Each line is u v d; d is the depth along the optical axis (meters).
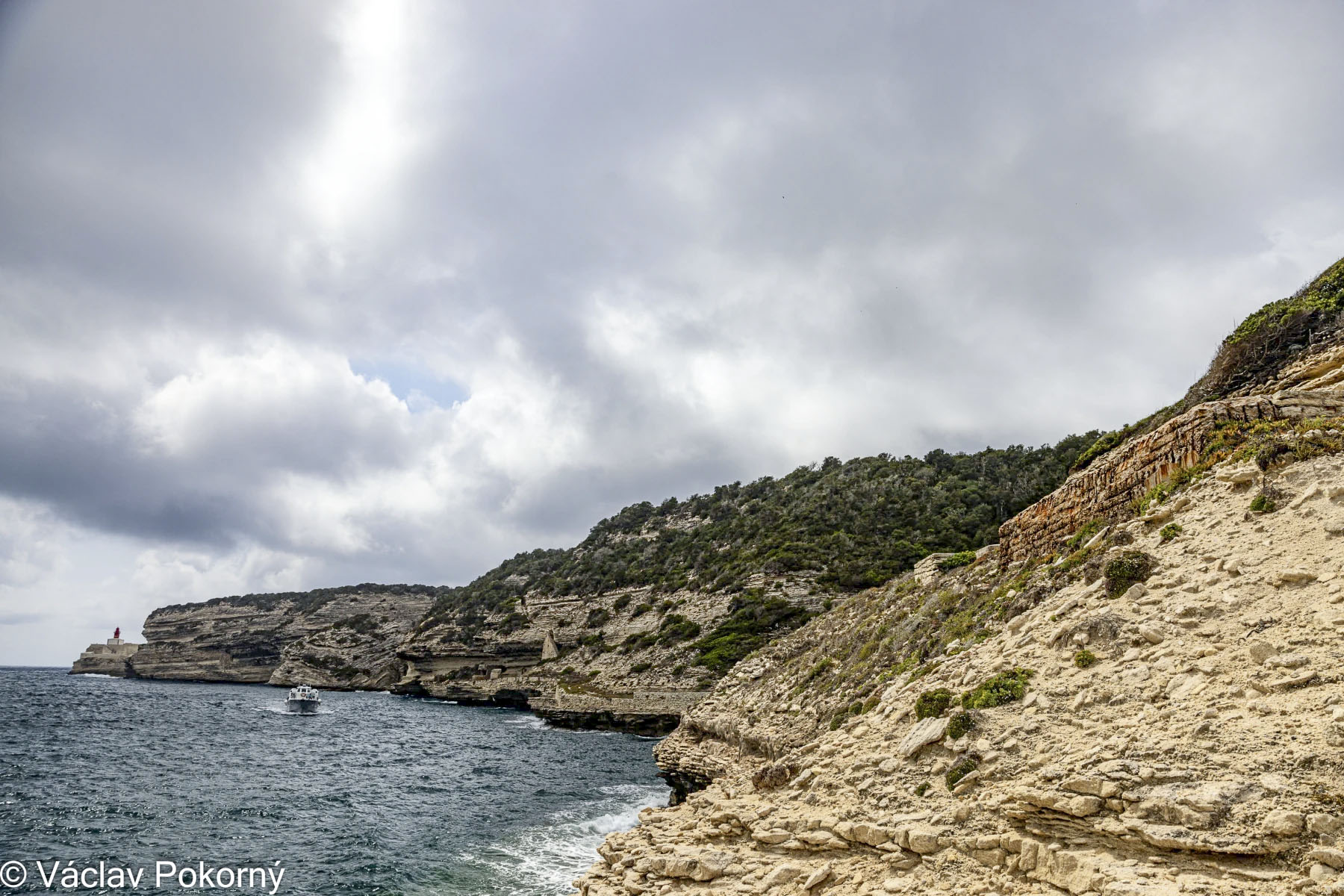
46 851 26.39
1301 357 20.62
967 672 16.22
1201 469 17.52
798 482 159.75
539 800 40.31
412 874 24.98
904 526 104.56
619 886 15.59
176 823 31.56
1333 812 8.49
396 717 103.69
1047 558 22.53
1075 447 112.56
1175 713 11.20
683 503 198.12
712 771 32.50
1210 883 8.59
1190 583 14.09
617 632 115.75
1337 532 13.05
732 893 13.68
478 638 146.25
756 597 94.75
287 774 47.53
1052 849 10.30
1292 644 11.27
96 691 142.88
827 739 19.02
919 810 12.91
